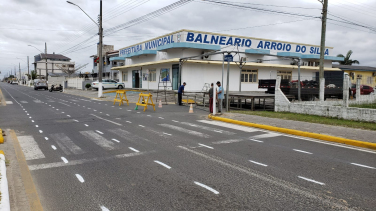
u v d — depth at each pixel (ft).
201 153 23.13
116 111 51.70
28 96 98.22
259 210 13.21
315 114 44.68
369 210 13.30
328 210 13.28
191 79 92.43
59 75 243.60
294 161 21.24
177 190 15.51
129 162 20.49
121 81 136.98
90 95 102.94
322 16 56.80
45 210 13.08
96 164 19.98
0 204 11.83
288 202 14.11
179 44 87.66
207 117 45.47
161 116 45.52
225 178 17.43
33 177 17.30
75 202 13.96
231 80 101.81
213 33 96.68
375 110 36.63
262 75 110.01
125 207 13.44
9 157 21.20
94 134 30.32
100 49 88.33
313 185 16.43
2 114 46.39
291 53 113.50
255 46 108.17
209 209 13.28
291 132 32.09
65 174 17.89
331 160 21.61
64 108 56.44
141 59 115.55
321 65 57.36
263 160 21.38
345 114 40.22
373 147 25.29
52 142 26.45
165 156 22.11
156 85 104.37
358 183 16.78
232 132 32.73
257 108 61.87
